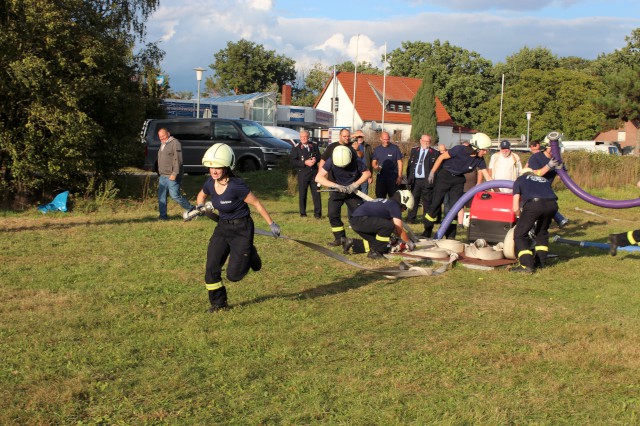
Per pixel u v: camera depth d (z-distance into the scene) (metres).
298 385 4.80
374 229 9.49
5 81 14.23
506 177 12.94
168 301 7.20
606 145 48.94
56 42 14.66
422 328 6.31
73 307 6.84
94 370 5.04
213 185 6.66
